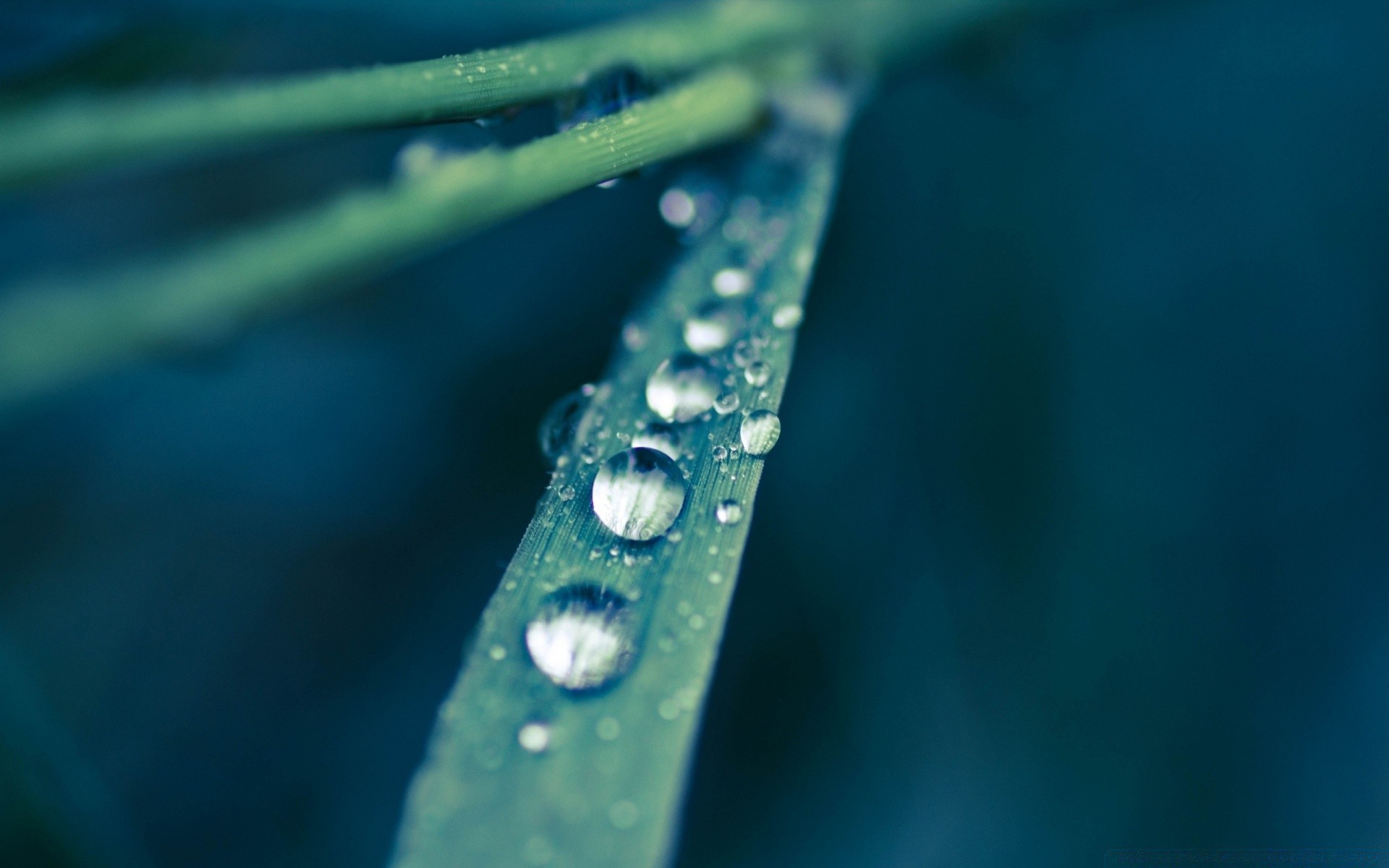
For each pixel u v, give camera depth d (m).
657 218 0.12
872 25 0.10
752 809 0.11
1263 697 0.11
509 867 0.08
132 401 0.11
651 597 0.09
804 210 0.10
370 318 0.11
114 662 0.11
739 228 0.10
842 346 0.11
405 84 0.09
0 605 0.11
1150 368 0.11
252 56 0.10
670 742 0.08
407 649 0.11
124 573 0.11
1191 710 0.11
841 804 0.11
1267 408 0.11
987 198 0.12
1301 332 0.11
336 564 0.11
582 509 0.09
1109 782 0.11
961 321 0.11
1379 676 0.11
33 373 0.08
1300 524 0.11
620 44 0.09
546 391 0.11
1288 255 0.12
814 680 0.11
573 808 0.08
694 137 0.09
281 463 0.11
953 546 0.11
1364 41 0.12
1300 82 0.12
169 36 0.09
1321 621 0.11
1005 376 0.11
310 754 0.11
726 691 0.11
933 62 0.11
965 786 0.11
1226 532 0.11
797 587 0.11
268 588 0.11
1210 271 0.12
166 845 0.11
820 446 0.11
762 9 0.10
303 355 0.11
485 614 0.09
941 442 0.11
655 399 0.09
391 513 0.11
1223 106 0.12
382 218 0.08
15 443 0.11
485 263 0.11
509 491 0.11
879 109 0.11
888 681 0.11
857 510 0.11
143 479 0.11
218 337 0.08
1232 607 0.11
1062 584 0.11
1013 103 0.11
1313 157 0.12
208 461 0.11
